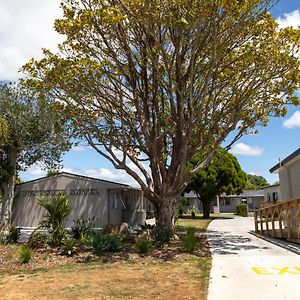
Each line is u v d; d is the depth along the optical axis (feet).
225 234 59.16
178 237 49.90
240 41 45.27
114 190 85.30
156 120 49.49
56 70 43.24
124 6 41.93
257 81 47.65
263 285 23.75
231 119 50.75
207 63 46.24
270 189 127.54
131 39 46.16
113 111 51.42
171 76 45.09
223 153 57.77
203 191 116.78
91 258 35.83
